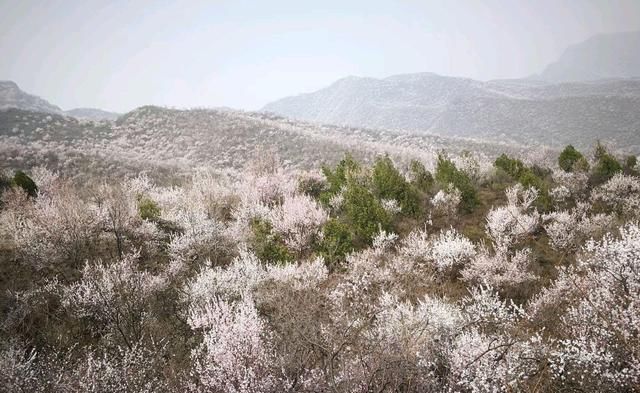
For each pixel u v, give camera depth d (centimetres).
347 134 14150
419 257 1077
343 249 1221
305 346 559
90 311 835
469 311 711
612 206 1430
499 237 1135
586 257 931
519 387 522
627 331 533
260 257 1199
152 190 2259
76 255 1137
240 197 1945
